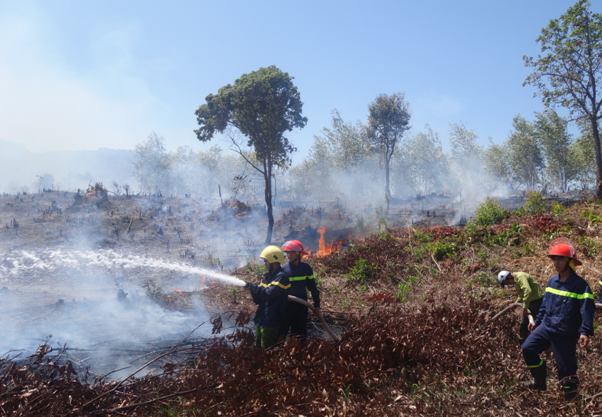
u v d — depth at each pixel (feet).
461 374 13.57
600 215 40.11
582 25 69.72
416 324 16.21
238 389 10.77
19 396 9.82
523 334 16.34
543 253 30.42
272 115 66.95
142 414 10.58
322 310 22.12
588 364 14.28
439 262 33.94
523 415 11.22
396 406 10.96
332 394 10.58
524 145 140.77
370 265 33.32
